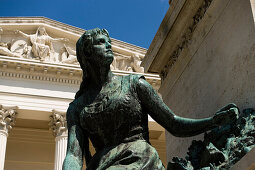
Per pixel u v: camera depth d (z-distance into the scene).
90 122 3.04
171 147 5.38
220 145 3.56
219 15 4.20
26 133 37.78
